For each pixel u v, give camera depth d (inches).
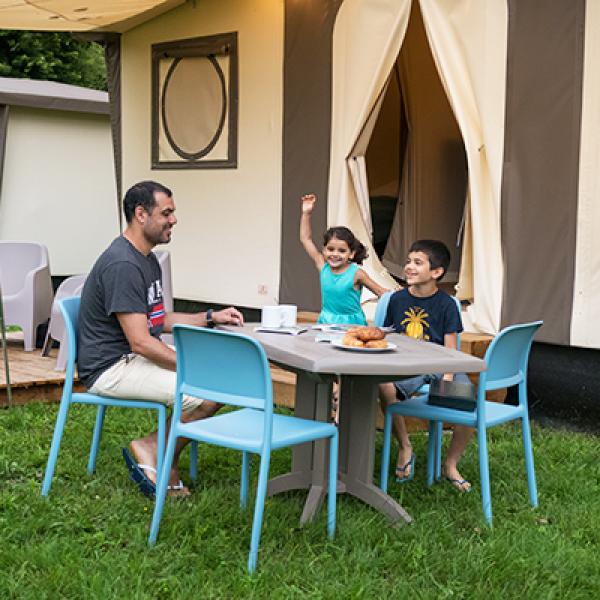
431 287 163.3
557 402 207.3
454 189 305.7
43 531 133.0
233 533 130.9
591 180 194.5
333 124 243.8
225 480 159.3
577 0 194.4
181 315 159.5
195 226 288.8
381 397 156.6
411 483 162.9
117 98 312.2
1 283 304.8
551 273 200.8
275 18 259.1
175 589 112.5
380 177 312.5
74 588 112.2
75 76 705.0
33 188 379.2
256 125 267.4
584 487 161.3
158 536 128.8
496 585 117.7
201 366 125.2
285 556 124.1
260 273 269.6
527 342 150.0
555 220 199.8
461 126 211.5
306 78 250.7
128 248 147.6
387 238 314.2
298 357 122.7
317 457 138.9
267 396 119.3
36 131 378.6
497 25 205.8
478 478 166.1
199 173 286.4
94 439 161.2
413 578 118.6
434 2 214.4
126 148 310.8
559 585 117.5
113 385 145.9
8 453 171.5
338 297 190.2
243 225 273.7
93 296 147.1
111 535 130.2
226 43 273.1
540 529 137.9
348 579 116.6
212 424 131.2
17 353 275.1
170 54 290.2
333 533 130.2
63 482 155.3
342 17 238.5
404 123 309.4
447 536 133.1
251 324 157.2
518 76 203.2
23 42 662.5
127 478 157.5
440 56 213.3
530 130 202.2
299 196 255.6
